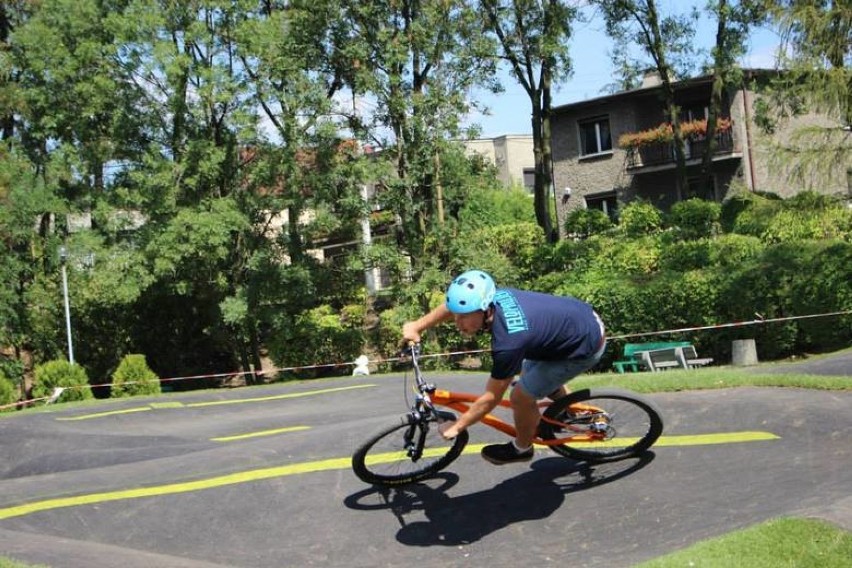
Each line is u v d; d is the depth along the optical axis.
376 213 22.86
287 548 5.92
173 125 22.31
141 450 9.98
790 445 6.78
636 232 25.86
